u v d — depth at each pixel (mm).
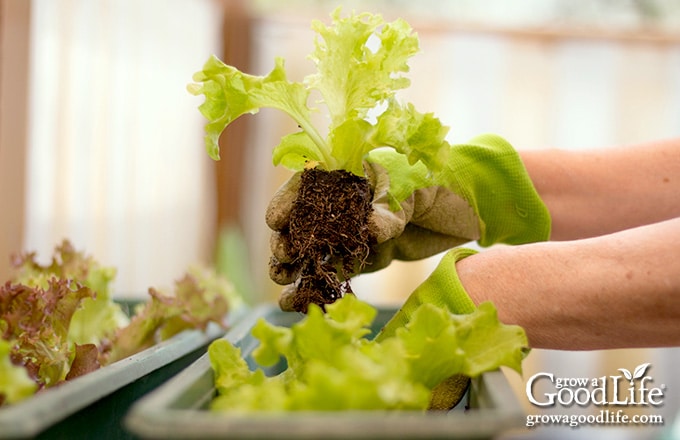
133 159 1998
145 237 2037
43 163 1789
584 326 542
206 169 2145
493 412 380
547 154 681
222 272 1666
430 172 562
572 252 551
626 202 670
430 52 2160
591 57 2162
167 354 635
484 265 566
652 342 551
